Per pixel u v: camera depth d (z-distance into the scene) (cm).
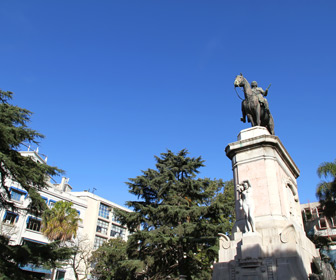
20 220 3522
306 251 1108
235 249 1092
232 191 3048
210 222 2369
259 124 1365
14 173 1512
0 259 1273
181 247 2209
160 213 2314
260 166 1206
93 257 3531
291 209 1212
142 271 2366
